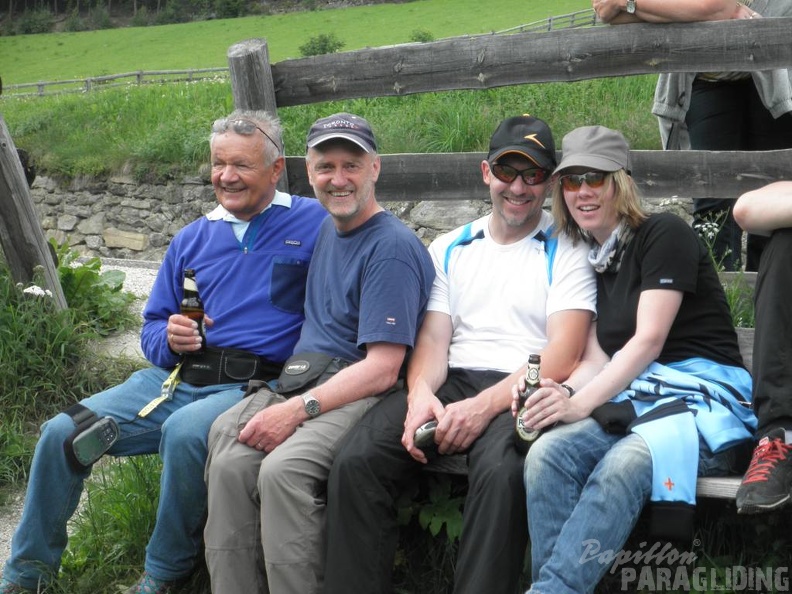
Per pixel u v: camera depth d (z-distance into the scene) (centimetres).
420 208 1029
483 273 347
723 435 290
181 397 361
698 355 318
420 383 329
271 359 364
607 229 328
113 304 588
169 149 1388
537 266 340
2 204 537
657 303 311
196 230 381
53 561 346
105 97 1836
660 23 442
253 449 314
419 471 329
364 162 340
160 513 331
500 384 317
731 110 512
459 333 348
